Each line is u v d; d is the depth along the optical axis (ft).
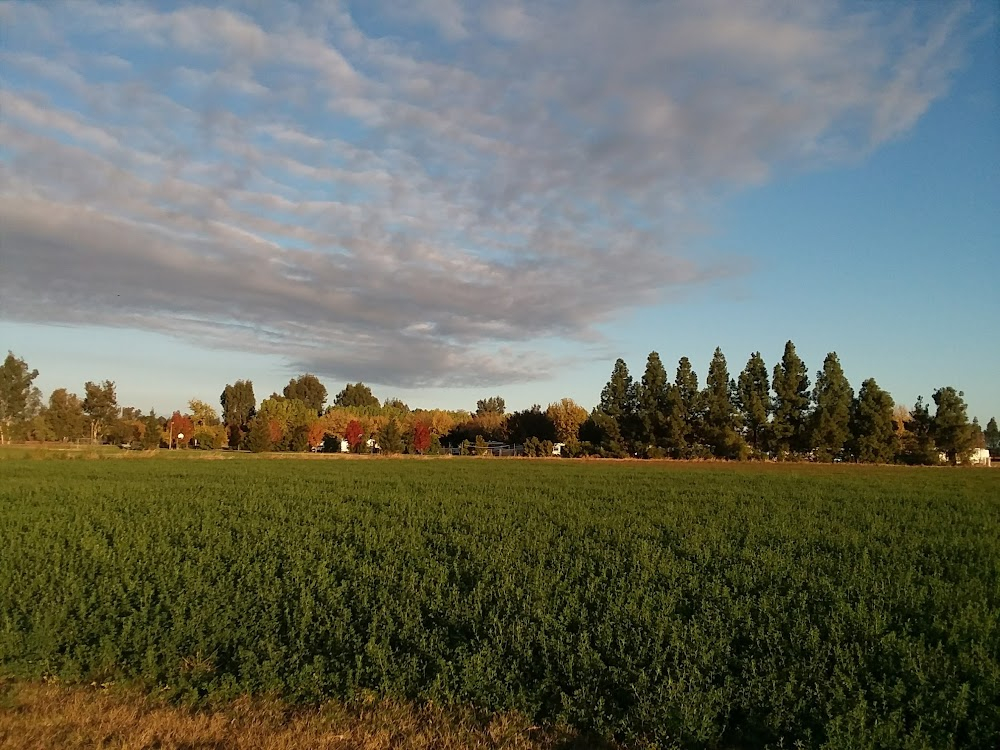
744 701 25.14
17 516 68.44
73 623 32.55
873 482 147.43
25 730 24.11
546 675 27.32
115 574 41.75
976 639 32.91
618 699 26.35
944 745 23.08
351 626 31.94
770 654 29.53
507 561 46.52
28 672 28.73
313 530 60.39
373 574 42.75
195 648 30.35
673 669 27.76
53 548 50.62
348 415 412.16
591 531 65.82
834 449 278.46
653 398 303.68
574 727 24.76
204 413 413.80
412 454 310.86
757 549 57.00
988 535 67.67
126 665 29.25
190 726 24.53
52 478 127.54
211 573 41.55
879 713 25.02
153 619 33.42
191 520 67.15
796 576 44.73
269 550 50.80
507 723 24.80
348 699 26.40
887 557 54.19
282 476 140.26
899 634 33.55
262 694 26.84
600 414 313.73
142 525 61.62
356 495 99.55
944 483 147.95
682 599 37.96
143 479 127.24
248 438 306.35
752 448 292.40
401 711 25.67
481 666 27.78
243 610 34.50
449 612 34.04
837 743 22.40
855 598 40.14
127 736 23.70
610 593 37.47
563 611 34.32
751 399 292.40
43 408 355.56
